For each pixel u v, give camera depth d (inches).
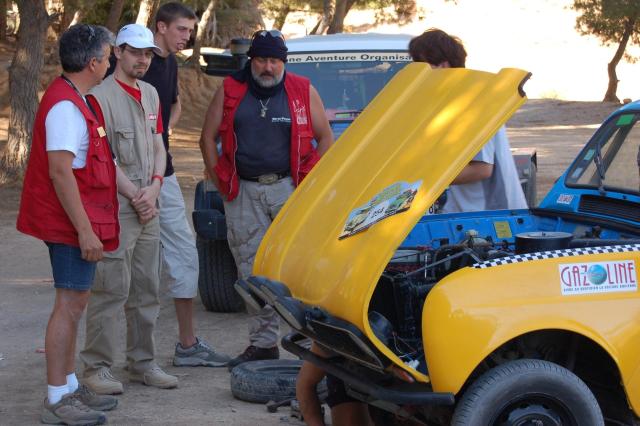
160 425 260.1
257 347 312.7
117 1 1365.7
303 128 308.0
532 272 198.5
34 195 257.6
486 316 193.0
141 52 285.9
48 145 251.3
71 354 269.4
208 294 393.1
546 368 196.1
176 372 316.8
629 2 2234.3
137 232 286.2
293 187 310.0
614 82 2458.2
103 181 259.9
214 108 312.0
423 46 256.8
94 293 282.5
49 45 1753.2
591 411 197.5
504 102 202.1
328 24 1691.7
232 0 2391.7
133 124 286.8
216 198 372.5
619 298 201.5
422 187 196.7
